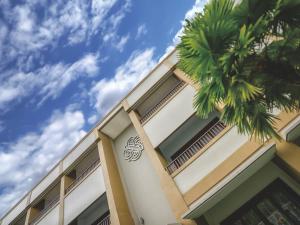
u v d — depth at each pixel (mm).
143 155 12242
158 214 9906
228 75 5156
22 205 16219
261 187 7887
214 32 5105
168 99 11008
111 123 13672
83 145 14375
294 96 4969
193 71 5793
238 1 6562
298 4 4781
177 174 8711
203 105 5902
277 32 5137
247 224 7668
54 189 15352
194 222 7738
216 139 8375
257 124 5348
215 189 7160
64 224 11891
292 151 6609
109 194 10789
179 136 10922
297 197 7160
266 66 4984
